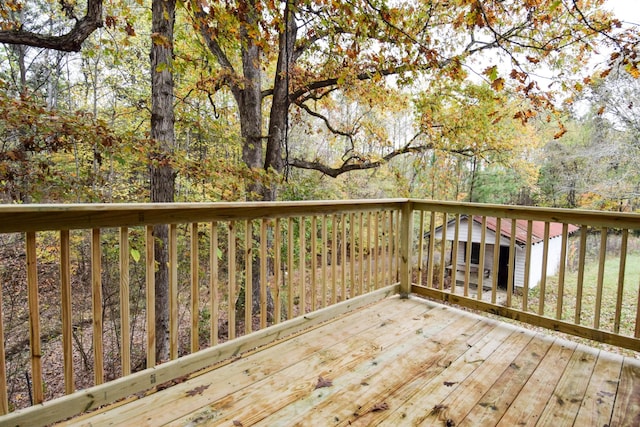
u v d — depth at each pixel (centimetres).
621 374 209
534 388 194
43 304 650
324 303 280
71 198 438
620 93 770
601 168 891
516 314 277
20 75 743
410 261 345
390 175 1134
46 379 584
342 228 290
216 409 173
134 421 163
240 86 598
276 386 193
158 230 534
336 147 1236
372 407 175
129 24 425
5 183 393
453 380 201
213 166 479
